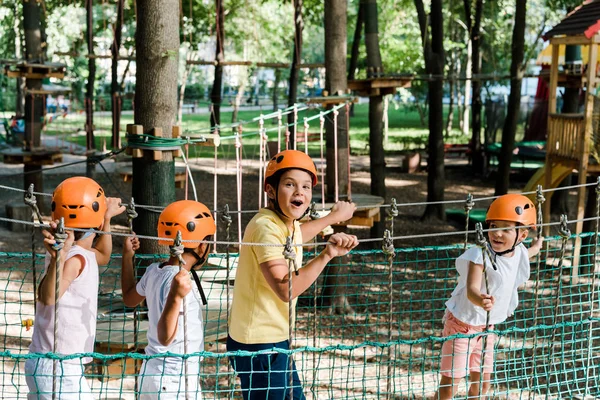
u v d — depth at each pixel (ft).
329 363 21.09
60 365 11.41
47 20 76.23
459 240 39.01
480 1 61.00
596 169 31.71
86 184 11.98
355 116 143.54
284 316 11.84
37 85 40.60
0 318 23.27
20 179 54.85
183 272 10.44
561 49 62.08
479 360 15.55
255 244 10.44
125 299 12.68
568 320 24.54
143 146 18.16
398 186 56.13
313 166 11.67
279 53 88.58
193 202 12.14
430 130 43.32
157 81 18.28
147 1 18.07
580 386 19.07
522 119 71.67
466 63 95.30
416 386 19.33
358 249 36.52
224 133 89.56
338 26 26.81
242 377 11.85
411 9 82.33
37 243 35.42
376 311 26.35
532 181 37.76
